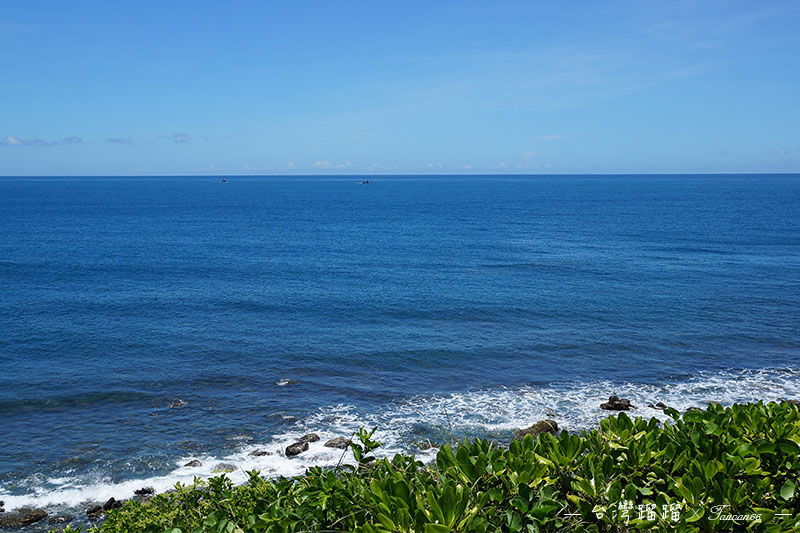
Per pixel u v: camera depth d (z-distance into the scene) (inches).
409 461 226.5
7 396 920.9
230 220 4377.5
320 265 2260.1
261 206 6092.5
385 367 1059.9
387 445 745.0
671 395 905.5
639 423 215.9
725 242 2893.7
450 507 159.0
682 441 205.9
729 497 174.9
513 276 1998.0
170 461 717.9
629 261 2316.7
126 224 3971.5
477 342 1205.1
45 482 671.1
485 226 3907.5
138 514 264.4
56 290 1755.7
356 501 189.5
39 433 794.2
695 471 184.7
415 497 174.9
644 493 182.9
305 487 214.4
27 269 2124.8
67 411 867.4
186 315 1453.0
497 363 1075.9
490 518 171.6
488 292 1721.2
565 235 3324.3
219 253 2596.0
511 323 1362.0
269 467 698.8
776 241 2903.5
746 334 1246.9
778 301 1558.8
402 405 882.8
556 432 765.9
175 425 818.2
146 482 669.3
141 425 818.8
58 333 1282.0
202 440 772.6
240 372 1035.9
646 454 194.1
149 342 1215.6
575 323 1353.3
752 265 2176.4
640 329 1294.3
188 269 2160.4
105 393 936.3
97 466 706.8
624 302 1566.2
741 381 966.4
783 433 198.7
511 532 167.6
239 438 778.2
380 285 1845.5
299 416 846.5
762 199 6683.1
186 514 257.1
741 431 209.0
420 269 2160.4
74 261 2321.6
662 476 193.0
